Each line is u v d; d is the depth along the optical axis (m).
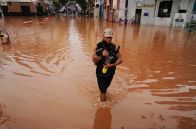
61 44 11.14
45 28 18.77
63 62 7.63
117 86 5.58
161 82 5.98
